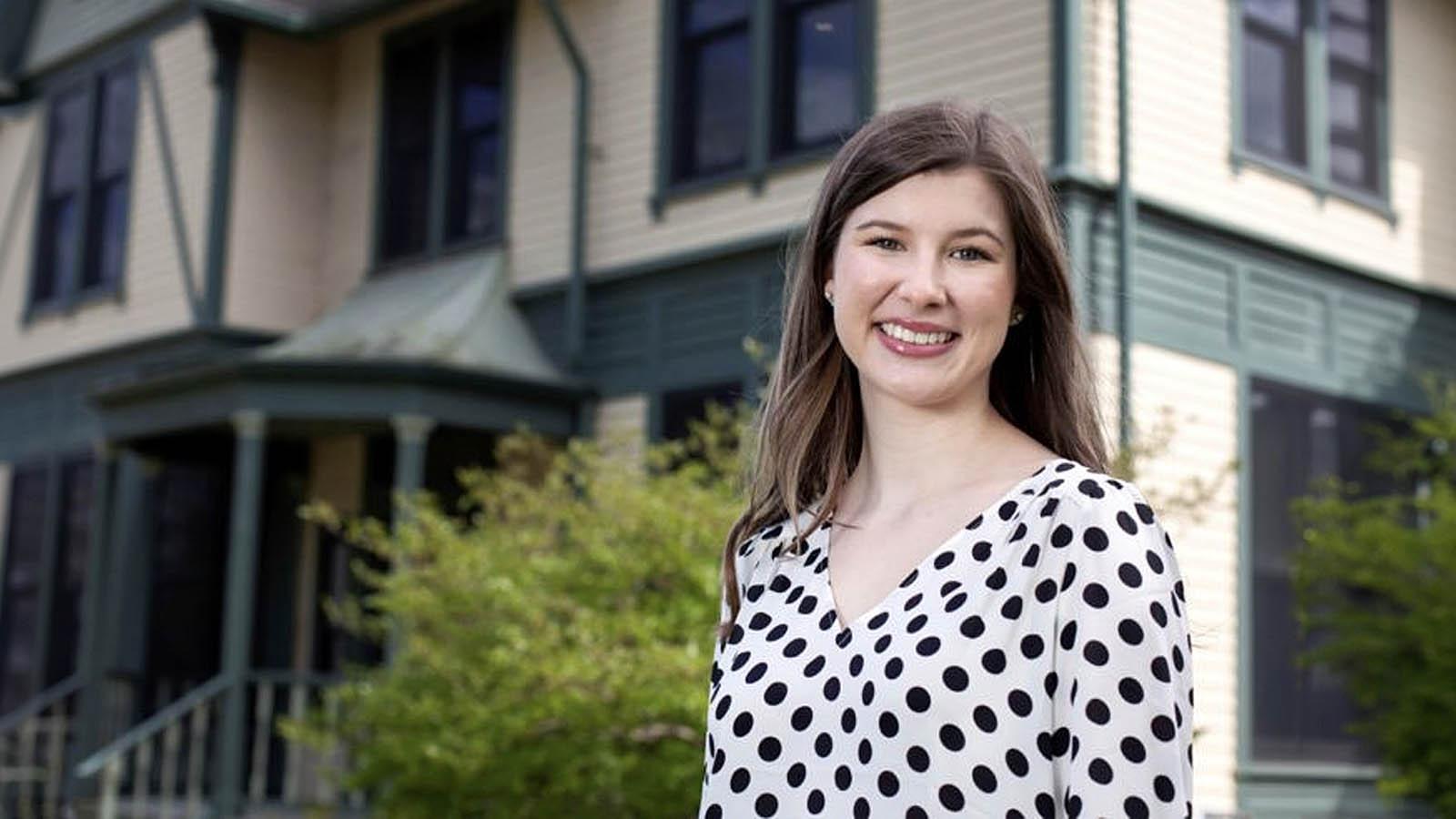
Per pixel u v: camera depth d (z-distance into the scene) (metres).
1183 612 1.56
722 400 10.08
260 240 12.77
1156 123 9.04
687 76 10.71
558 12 11.07
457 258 11.84
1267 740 9.13
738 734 1.71
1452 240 10.81
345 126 13.01
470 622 6.79
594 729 5.99
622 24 11.10
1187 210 9.05
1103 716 1.48
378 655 12.21
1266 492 9.39
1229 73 9.49
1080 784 1.47
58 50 14.75
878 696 1.58
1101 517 1.54
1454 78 11.07
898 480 1.78
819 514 1.85
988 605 1.56
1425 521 10.19
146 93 13.63
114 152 14.01
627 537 6.59
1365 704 8.66
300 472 12.80
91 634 11.52
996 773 1.51
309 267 12.97
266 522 12.81
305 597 12.60
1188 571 8.82
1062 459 1.74
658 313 10.55
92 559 11.60
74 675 13.61
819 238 1.90
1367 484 9.98
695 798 5.92
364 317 11.51
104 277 13.93
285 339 11.45
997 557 1.59
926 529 1.70
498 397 10.39
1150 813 1.46
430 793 6.48
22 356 14.70
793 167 9.94
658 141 10.72
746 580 1.96
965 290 1.73
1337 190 10.02
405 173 12.48
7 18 15.10
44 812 12.45
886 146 1.78
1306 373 9.68
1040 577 1.55
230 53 12.73
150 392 10.84
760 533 1.99
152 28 13.65
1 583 14.62
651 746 6.12
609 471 7.28
